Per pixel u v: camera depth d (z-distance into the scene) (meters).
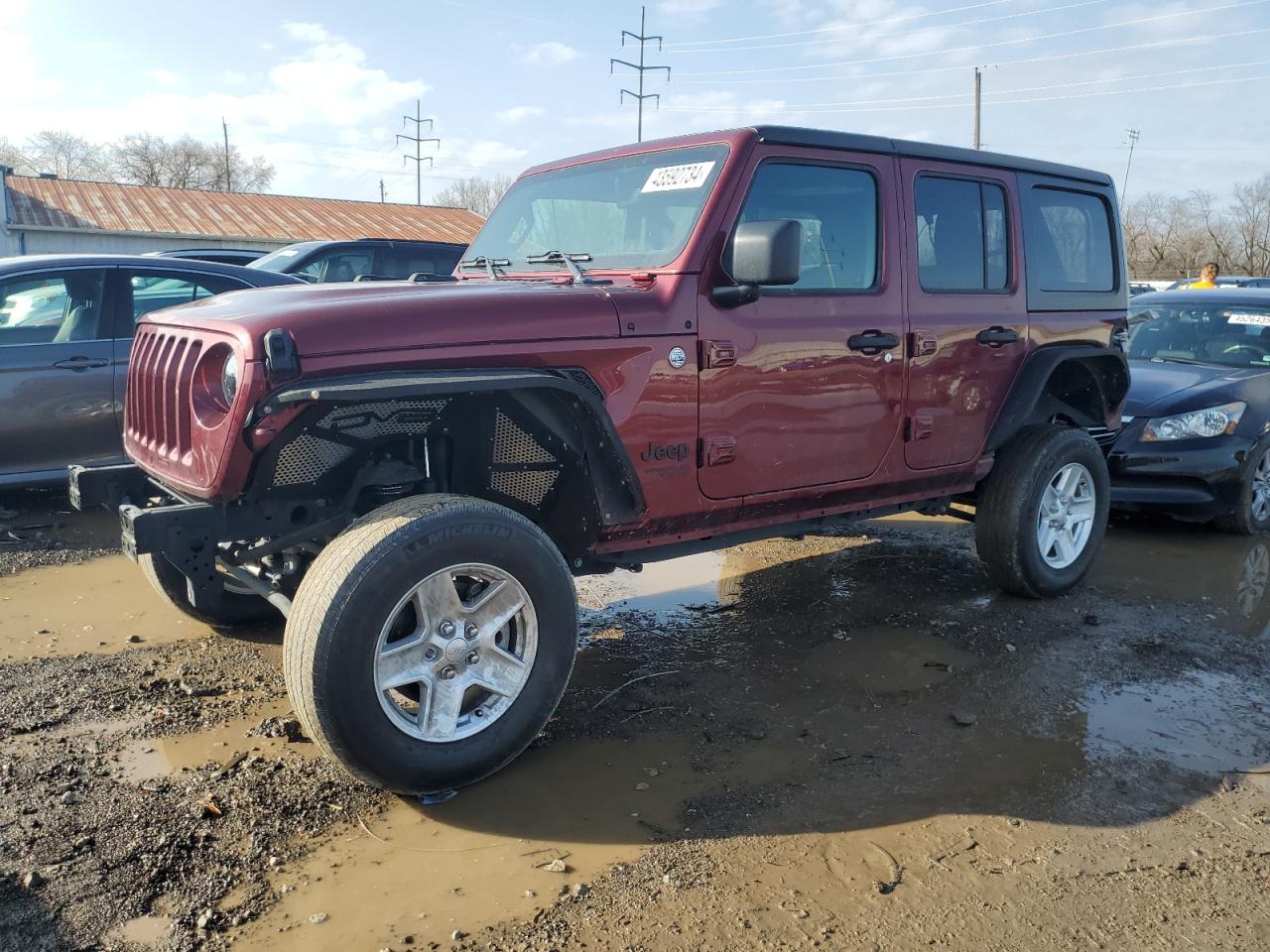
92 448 6.08
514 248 4.35
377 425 3.12
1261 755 3.36
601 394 3.28
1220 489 6.09
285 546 3.15
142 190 33.06
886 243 4.10
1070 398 5.45
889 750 3.36
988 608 4.88
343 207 35.91
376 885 2.55
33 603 4.71
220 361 3.02
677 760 3.28
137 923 2.37
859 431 4.04
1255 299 7.20
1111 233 5.35
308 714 2.74
